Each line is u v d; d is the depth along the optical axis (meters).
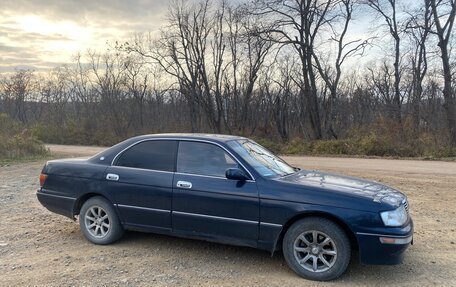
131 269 4.67
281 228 4.51
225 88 39.94
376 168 14.48
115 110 45.06
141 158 5.42
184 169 5.11
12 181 11.46
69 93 52.56
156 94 45.44
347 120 36.56
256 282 4.33
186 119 43.66
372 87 41.00
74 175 5.70
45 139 41.56
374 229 4.20
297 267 4.47
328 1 30.59
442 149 19.91
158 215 5.14
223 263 4.88
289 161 17.86
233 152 4.96
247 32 33.72
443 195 8.99
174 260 4.96
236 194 4.70
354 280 4.38
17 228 6.38
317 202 4.39
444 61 26.56
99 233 5.58
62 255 5.14
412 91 32.53
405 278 4.42
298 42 30.89
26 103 60.41
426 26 29.30
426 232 6.11
